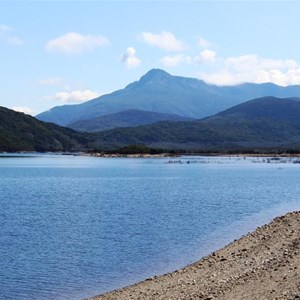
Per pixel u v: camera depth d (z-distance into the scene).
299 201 73.75
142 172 157.62
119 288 27.77
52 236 45.25
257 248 33.91
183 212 61.56
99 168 183.62
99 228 49.50
